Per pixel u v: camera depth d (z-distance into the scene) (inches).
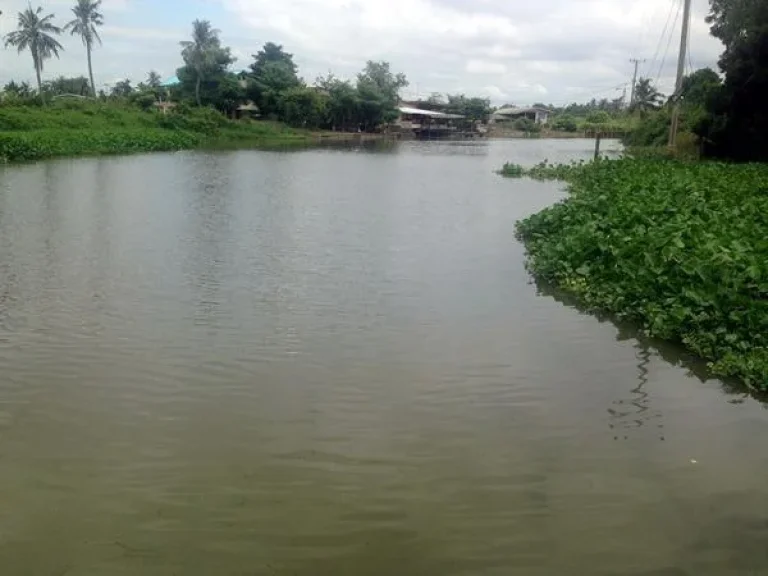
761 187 820.0
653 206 593.3
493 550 194.5
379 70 4261.8
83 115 2316.7
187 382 301.4
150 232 654.5
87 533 198.4
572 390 303.4
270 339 356.8
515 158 2046.0
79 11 2770.7
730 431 268.5
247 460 239.1
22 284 454.9
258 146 2472.9
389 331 374.6
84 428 259.1
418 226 729.0
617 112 4810.5
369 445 251.0
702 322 357.7
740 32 1339.8
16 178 1139.9
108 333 361.1
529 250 581.0
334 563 187.9
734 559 192.4
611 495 222.8
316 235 659.4
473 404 287.0
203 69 3112.7
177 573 182.5
